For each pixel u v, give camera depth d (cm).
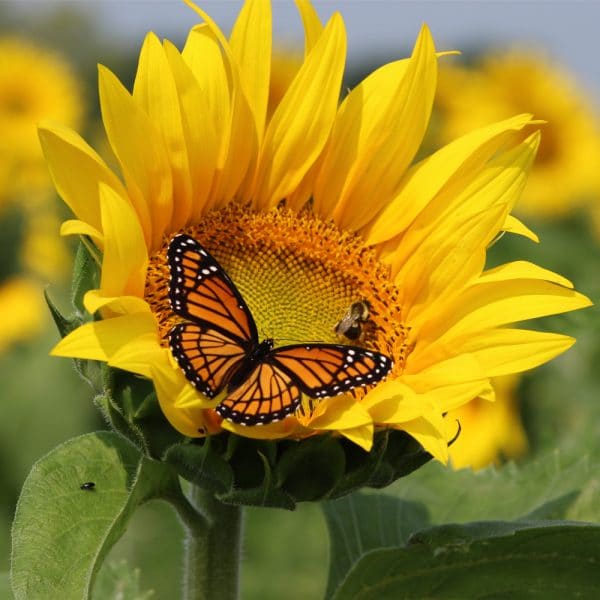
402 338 117
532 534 115
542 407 179
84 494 113
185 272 110
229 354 109
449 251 117
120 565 123
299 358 109
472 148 117
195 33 116
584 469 124
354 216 119
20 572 111
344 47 117
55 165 111
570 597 116
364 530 123
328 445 110
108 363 109
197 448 110
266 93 117
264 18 116
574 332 141
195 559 116
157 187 114
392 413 110
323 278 119
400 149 118
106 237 110
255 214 119
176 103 114
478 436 176
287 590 176
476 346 114
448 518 124
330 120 118
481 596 117
